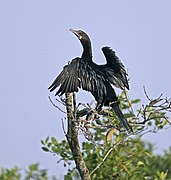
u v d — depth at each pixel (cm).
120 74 1463
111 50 1491
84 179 1316
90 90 1367
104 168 1605
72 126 1302
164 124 1548
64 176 1636
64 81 1323
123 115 1395
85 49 1494
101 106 1419
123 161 1608
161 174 1557
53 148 1634
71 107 1294
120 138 1577
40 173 1848
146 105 1312
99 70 1445
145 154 1639
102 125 1336
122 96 1558
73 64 1369
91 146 1612
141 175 1611
